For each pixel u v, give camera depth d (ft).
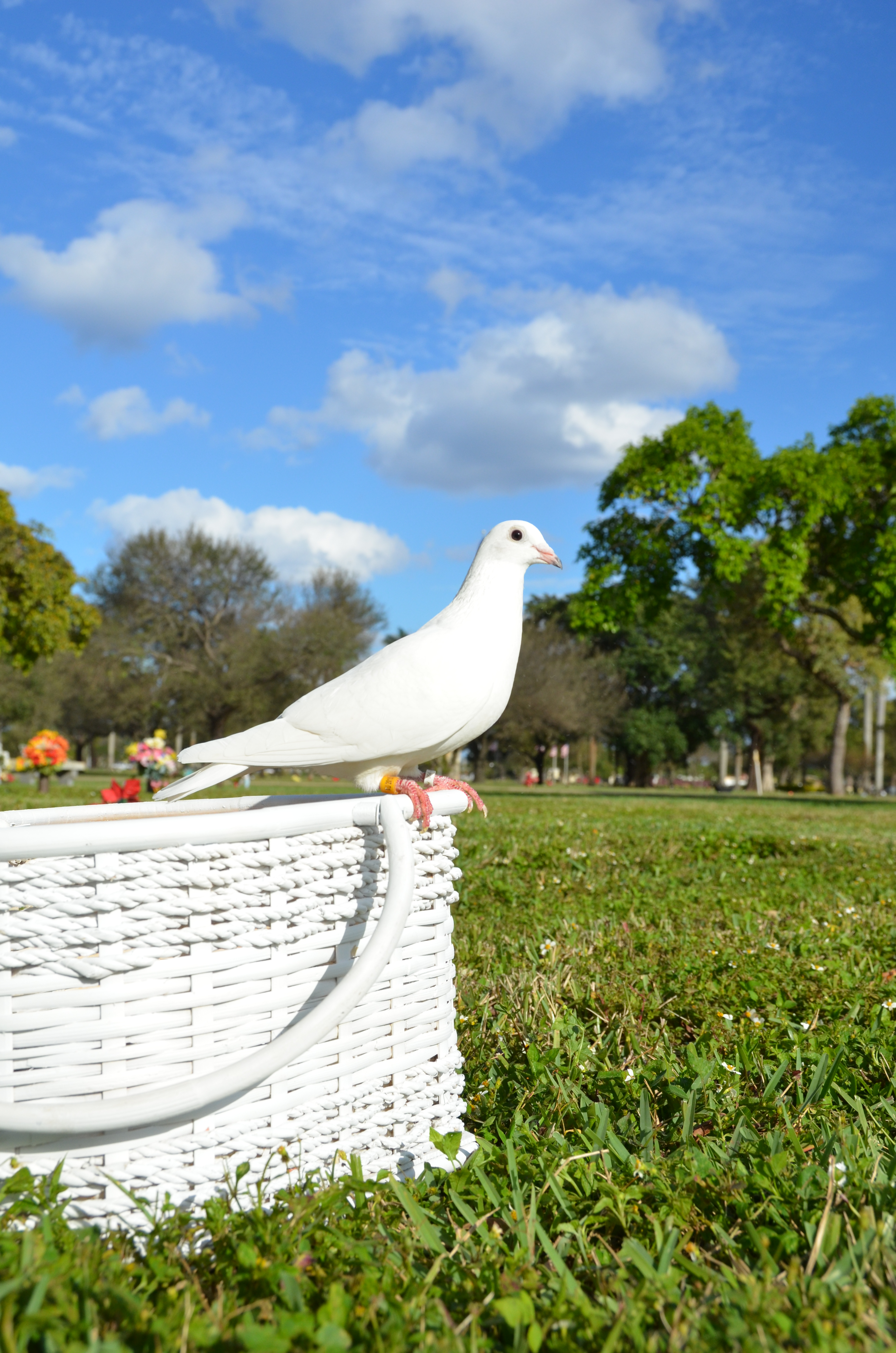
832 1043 8.18
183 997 4.70
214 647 150.20
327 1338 3.54
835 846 25.34
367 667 6.92
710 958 11.28
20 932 4.34
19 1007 4.37
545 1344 3.84
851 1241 4.56
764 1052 8.07
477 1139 6.27
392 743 6.66
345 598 147.64
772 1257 4.58
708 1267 4.61
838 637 102.32
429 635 7.27
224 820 4.75
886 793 213.25
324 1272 4.30
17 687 153.69
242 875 4.86
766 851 23.73
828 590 89.56
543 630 140.05
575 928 12.77
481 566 7.77
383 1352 3.62
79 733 180.75
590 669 151.53
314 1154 5.21
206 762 6.60
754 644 110.11
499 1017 9.03
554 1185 5.26
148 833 4.54
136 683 147.13
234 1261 4.34
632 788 171.73
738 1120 6.52
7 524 81.05
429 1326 3.91
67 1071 4.44
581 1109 6.72
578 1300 4.06
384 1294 4.06
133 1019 4.58
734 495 78.33
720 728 169.78
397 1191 4.93
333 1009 4.63
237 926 4.86
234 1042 4.86
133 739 182.09
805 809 58.49
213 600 149.89
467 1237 4.78
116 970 4.51
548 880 17.43
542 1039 8.28
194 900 4.71
